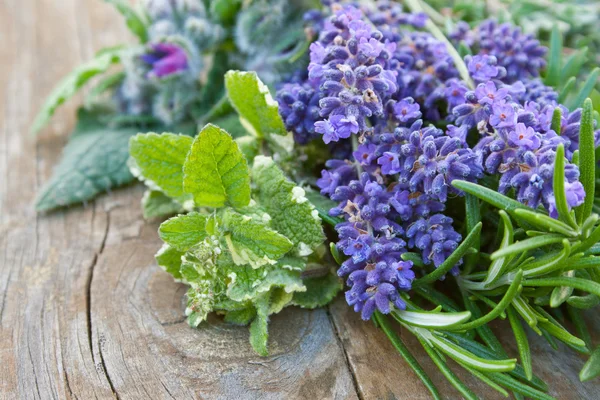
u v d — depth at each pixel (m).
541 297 0.30
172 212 0.36
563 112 0.31
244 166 0.31
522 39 0.34
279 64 0.39
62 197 0.37
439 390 0.30
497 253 0.27
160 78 0.39
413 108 0.31
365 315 0.30
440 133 0.30
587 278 0.30
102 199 0.38
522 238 0.30
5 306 0.33
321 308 0.33
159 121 0.41
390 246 0.30
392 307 0.30
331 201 0.33
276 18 0.39
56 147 0.41
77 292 0.33
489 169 0.29
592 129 0.28
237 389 0.30
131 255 0.35
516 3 0.41
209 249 0.31
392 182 0.31
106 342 0.32
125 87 0.40
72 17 0.52
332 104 0.30
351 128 0.30
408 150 0.30
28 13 0.52
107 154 0.39
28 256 0.35
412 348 0.31
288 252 0.31
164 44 0.39
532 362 0.31
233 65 0.41
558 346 0.31
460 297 0.32
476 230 0.29
